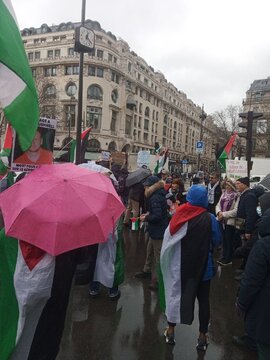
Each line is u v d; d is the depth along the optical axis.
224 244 7.11
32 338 2.55
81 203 2.33
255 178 18.86
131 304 4.89
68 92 58.19
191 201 3.76
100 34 58.56
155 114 81.44
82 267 4.87
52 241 2.19
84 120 56.56
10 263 2.49
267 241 2.71
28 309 2.48
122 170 10.97
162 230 5.24
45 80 44.66
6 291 2.51
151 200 5.23
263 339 2.71
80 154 8.44
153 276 5.39
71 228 2.24
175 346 3.89
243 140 52.69
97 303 4.88
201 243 3.68
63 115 57.03
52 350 2.66
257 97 71.50
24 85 2.11
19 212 2.21
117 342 3.90
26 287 2.43
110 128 60.47
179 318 3.72
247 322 2.82
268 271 2.71
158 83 82.19
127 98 65.88
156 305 4.88
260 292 2.75
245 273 2.77
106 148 59.16
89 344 3.84
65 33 59.88
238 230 7.06
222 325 4.47
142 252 7.55
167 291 3.81
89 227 2.30
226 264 7.09
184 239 3.70
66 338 3.94
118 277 4.86
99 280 4.80
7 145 3.87
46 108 42.78
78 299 4.97
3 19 2.07
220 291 5.62
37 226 2.21
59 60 57.62
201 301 3.83
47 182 2.37
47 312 2.57
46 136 2.70
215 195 10.12
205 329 3.82
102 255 4.76
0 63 2.03
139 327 4.26
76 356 3.61
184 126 103.69
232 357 3.74
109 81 59.19
